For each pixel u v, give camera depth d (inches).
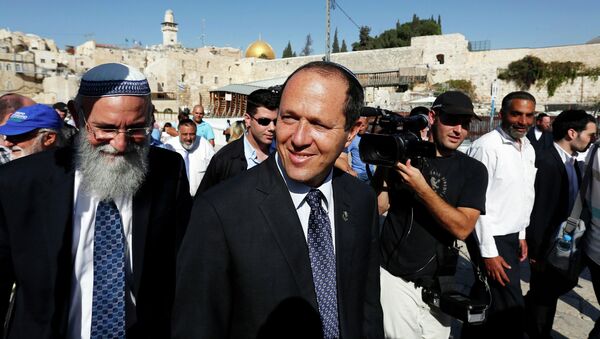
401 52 1813.5
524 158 137.4
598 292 123.7
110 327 69.8
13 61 1846.7
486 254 123.7
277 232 61.0
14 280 66.6
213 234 60.0
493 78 1557.6
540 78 1457.9
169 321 76.1
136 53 2561.5
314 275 64.2
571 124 160.4
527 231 152.9
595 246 120.5
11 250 64.3
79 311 69.4
